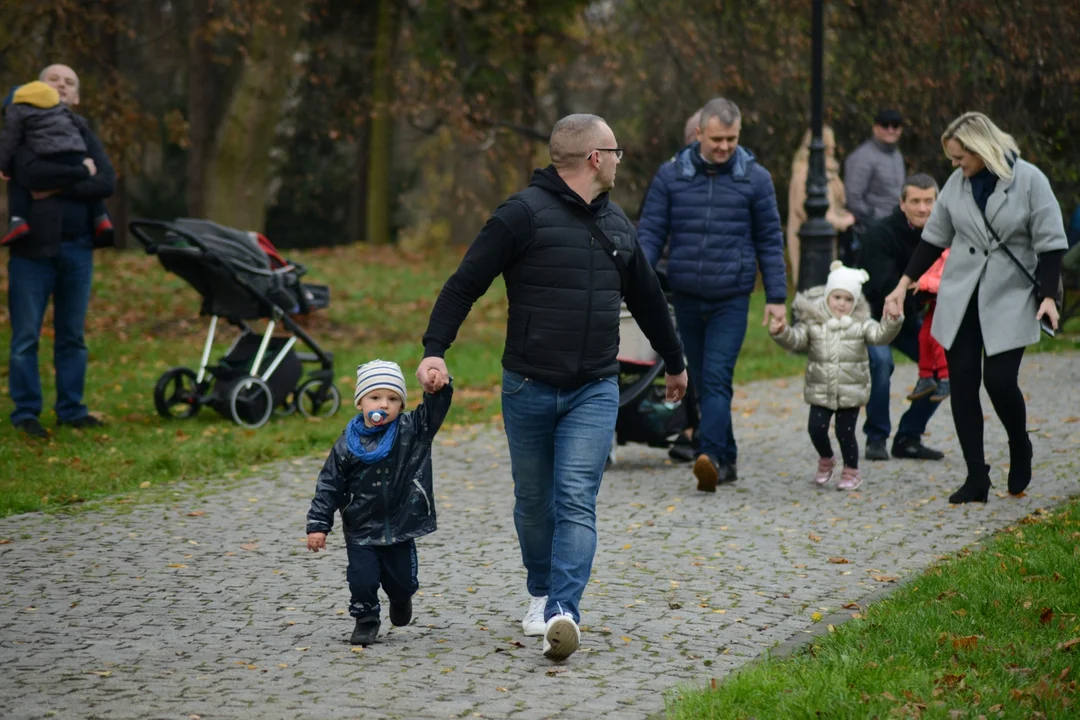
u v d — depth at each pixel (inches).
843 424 586.9
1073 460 634.8
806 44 1491.1
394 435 354.3
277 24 1454.2
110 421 743.7
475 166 2273.6
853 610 396.8
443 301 353.1
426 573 447.2
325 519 350.3
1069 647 340.8
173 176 2480.3
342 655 352.8
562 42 1715.1
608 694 320.5
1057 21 1328.7
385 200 2252.7
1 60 1283.2
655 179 595.2
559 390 355.6
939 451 653.9
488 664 345.7
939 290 546.9
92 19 1300.4
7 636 370.3
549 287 351.6
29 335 692.7
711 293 582.6
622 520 531.8
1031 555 428.5
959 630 356.2
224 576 441.1
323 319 1295.5
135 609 400.2
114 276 1482.5
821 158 1096.8
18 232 676.1
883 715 292.4
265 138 1583.4
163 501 561.3
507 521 532.4
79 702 309.7
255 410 754.2
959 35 1374.3
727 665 346.3
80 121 690.2
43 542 487.5
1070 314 1206.3
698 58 1530.5
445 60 1590.8
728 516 537.0
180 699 312.7
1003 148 526.9
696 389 620.7
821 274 1096.8
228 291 758.5
